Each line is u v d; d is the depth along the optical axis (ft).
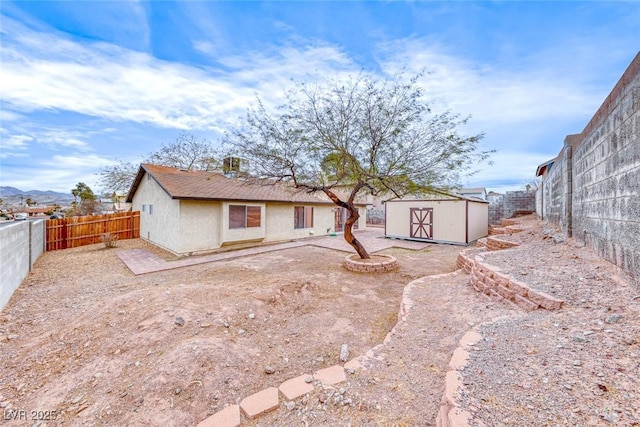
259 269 25.68
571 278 12.05
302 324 14.78
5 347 12.52
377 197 29.91
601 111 12.91
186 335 12.19
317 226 51.90
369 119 23.18
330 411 7.34
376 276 23.88
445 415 5.91
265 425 7.23
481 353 7.75
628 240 10.18
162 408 8.42
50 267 27.61
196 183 37.40
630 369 6.38
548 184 30.58
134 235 46.96
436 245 42.37
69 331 13.10
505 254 18.07
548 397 5.78
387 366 8.88
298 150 24.35
